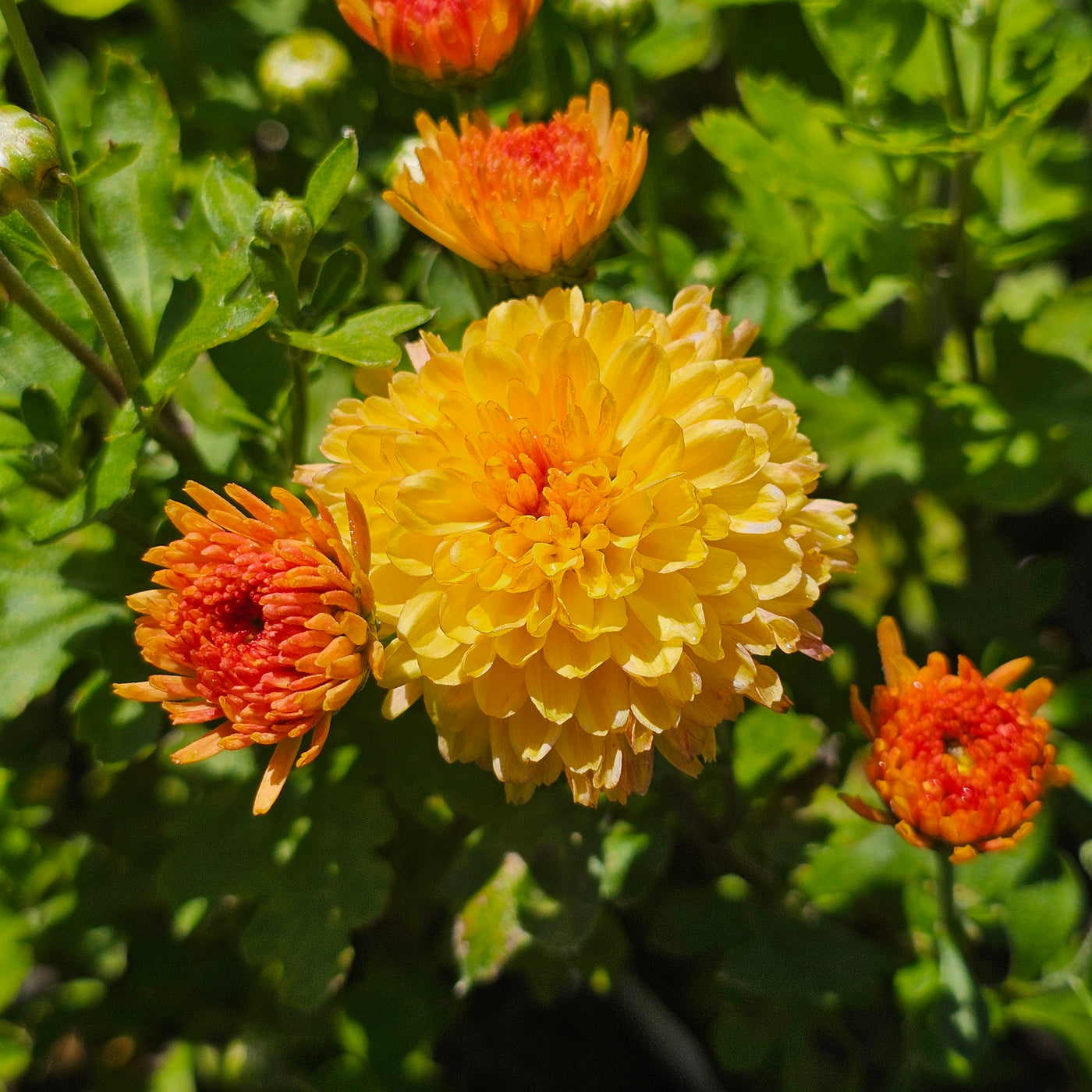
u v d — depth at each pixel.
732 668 0.32
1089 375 0.39
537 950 0.40
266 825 0.36
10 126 0.32
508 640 0.32
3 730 0.41
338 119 0.40
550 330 0.32
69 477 0.35
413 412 0.32
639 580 0.31
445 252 0.40
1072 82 0.36
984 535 0.41
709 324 0.33
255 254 0.33
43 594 0.36
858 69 0.38
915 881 0.37
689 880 0.40
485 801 0.36
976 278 0.40
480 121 0.34
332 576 0.31
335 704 0.31
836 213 0.38
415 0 0.34
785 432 0.33
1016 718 0.33
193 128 0.42
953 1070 0.36
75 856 0.41
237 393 0.36
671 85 0.44
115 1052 0.41
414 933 0.42
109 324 0.33
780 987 0.36
